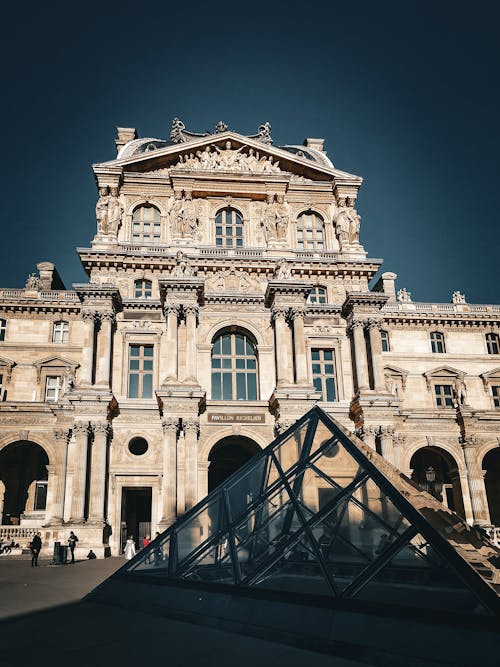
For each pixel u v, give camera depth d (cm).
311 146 6419
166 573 1476
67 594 1764
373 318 4550
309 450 1495
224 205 5062
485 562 1096
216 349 4509
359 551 1174
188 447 3875
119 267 4656
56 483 4138
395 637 944
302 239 5162
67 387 4903
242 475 1619
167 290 4297
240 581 1266
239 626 1142
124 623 1242
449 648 882
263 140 5653
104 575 2456
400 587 1030
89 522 3775
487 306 6128
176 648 1015
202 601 1286
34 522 4769
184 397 3962
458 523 1237
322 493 1345
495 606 892
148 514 4744
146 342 4441
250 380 4434
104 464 3934
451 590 963
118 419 4184
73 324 5547
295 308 4356
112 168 4931
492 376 5809
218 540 1444
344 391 4516
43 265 6250
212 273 4656
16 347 5400
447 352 5884
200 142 5131
